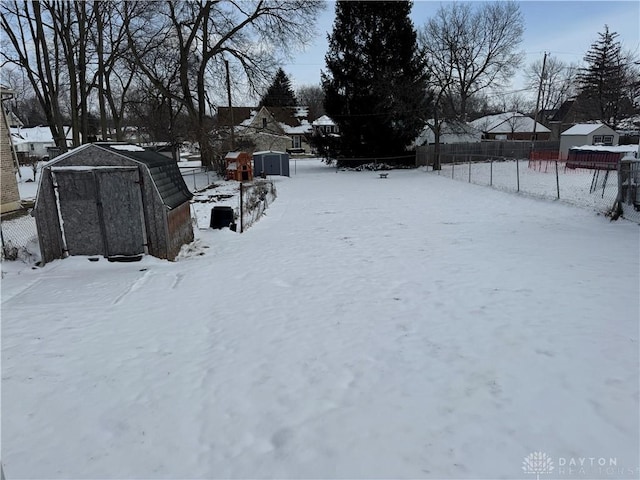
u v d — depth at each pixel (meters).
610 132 35.12
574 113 54.59
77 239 8.19
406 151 35.84
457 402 3.31
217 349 4.46
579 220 10.69
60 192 8.01
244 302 5.89
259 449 2.91
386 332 4.65
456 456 2.74
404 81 30.94
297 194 20.45
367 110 34.31
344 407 3.33
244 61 31.36
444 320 4.87
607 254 7.25
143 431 3.16
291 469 2.71
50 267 7.87
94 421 3.31
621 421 2.98
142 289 6.63
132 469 2.78
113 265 8.02
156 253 8.31
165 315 5.50
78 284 6.91
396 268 7.16
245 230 11.70
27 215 14.38
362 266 7.41
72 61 25.23
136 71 31.47
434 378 3.67
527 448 2.78
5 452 2.98
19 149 57.25
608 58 50.97
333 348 4.34
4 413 3.44
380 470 2.65
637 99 48.69
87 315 5.56
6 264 7.90
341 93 35.47
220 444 2.98
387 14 32.66
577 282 5.89
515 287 5.83
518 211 12.71
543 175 23.55
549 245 8.13
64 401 3.59
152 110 37.41
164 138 35.84
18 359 4.35
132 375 3.98
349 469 2.68
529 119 54.53
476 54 44.12
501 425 3.01
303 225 12.12
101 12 27.59
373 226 11.40
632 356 3.81
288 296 6.05
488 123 56.22
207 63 31.94
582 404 3.19
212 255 8.91
